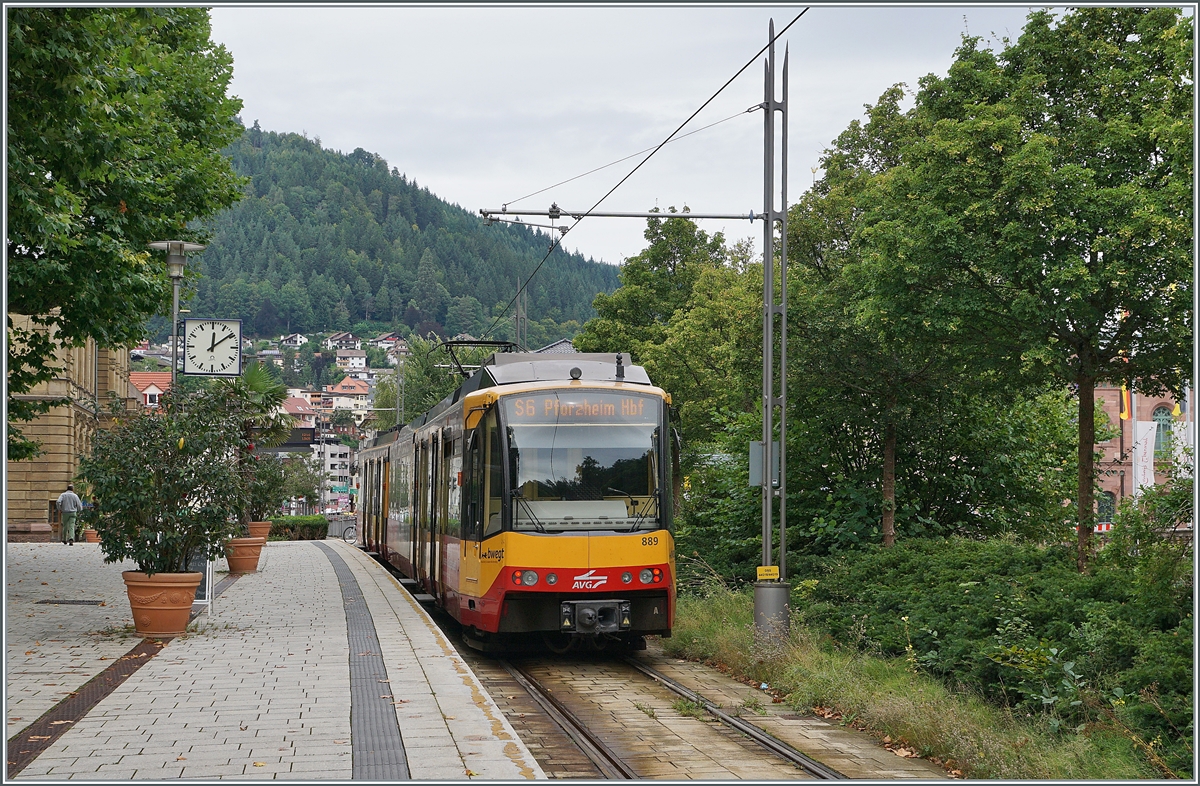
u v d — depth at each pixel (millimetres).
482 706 9664
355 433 174750
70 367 45406
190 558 15164
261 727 8781
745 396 26406
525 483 14266
